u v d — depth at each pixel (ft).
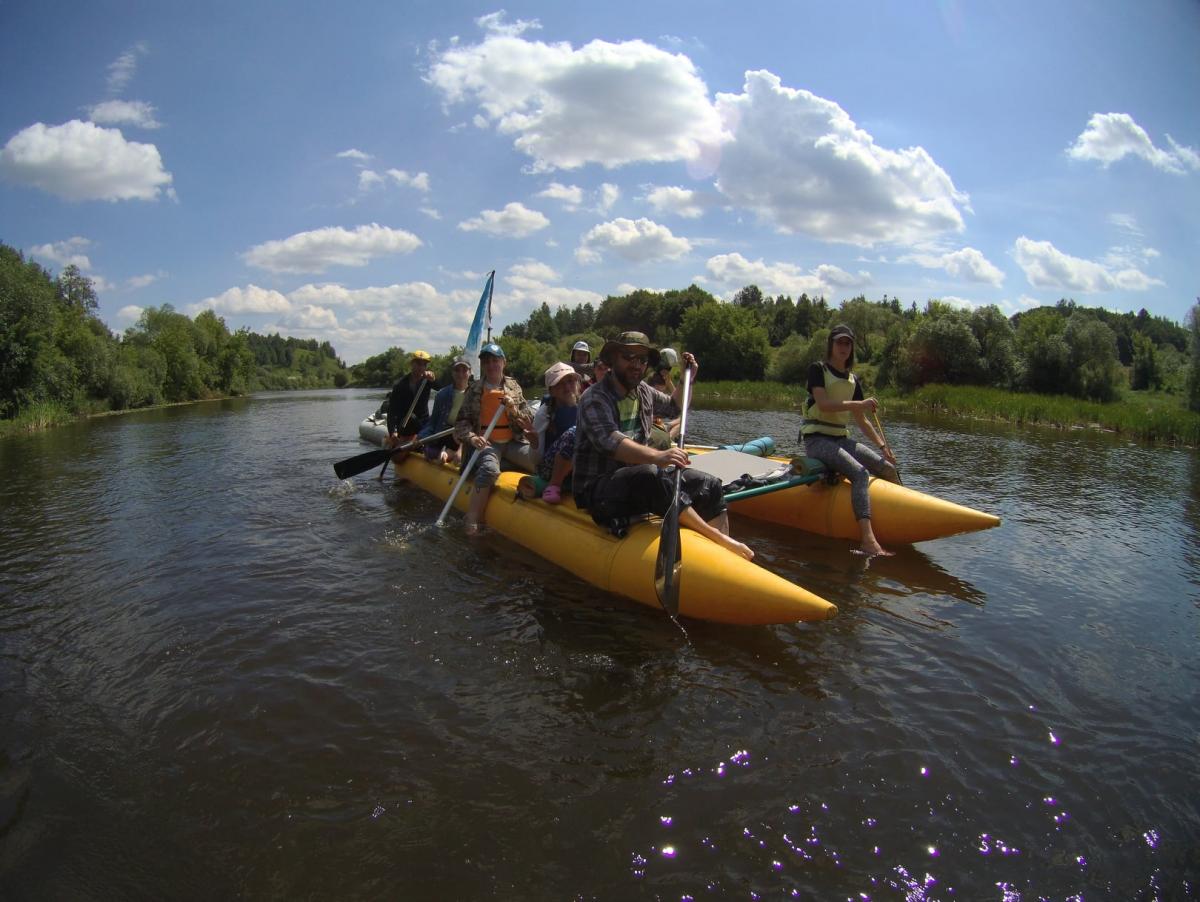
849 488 18.48
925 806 8.04
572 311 330.34
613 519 14.53
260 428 55.16
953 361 91.86
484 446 19.72
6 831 7.79
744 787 8.38
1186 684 10.91
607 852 7.39
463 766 8.84
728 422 55.47
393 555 17.38
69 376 81.87
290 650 12.06
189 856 7.42
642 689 10.67
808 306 216.74
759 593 12.17
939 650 11.98
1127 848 7.43
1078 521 21.20
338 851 7.45
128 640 12.60
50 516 22.53
